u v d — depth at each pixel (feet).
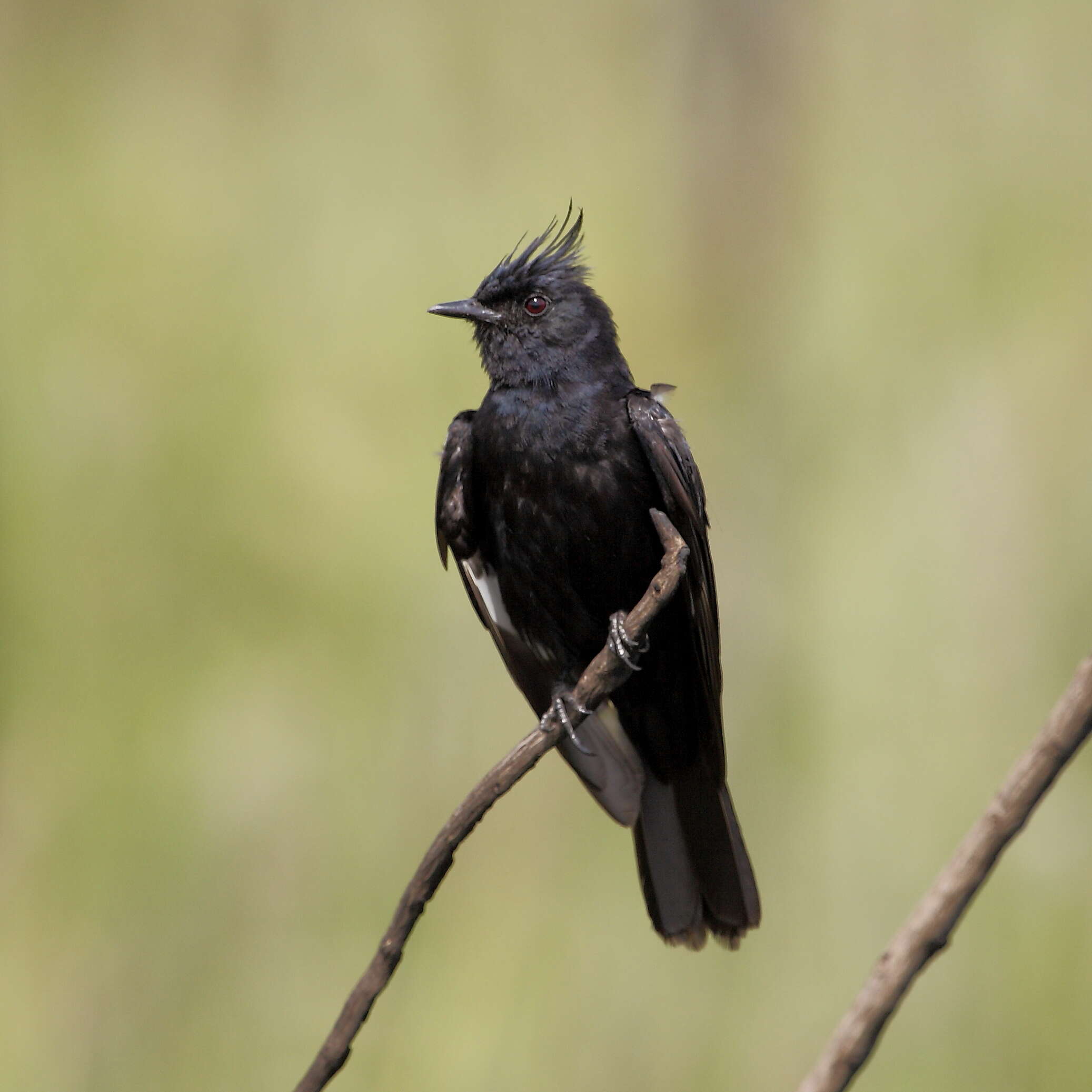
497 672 38.34
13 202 41.73
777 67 45.32
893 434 38.86
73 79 43.65
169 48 44.09
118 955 34.50
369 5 45.14
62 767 36.01
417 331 41.70
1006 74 44.37
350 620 38.58
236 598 38.37
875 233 42.27
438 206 43.83
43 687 36.70
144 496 38.58
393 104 44.62
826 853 35.19
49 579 37.27
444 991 34.96
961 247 41.06
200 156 43.39
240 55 44.29
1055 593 36.14
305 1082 15.53
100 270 40.86
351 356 41.24
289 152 43.62
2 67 43.21
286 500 39.29
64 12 43.80
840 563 37.60
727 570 38.27
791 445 39.81
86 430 38.75
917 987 33.76
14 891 34.78
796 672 37.22
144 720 36.68
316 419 40.29
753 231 43.52
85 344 39.73
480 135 45.01
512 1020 34.24
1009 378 38.47
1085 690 12.30
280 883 35.86
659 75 45.68
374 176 43.80
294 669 38.01
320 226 42.75
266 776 36.76
